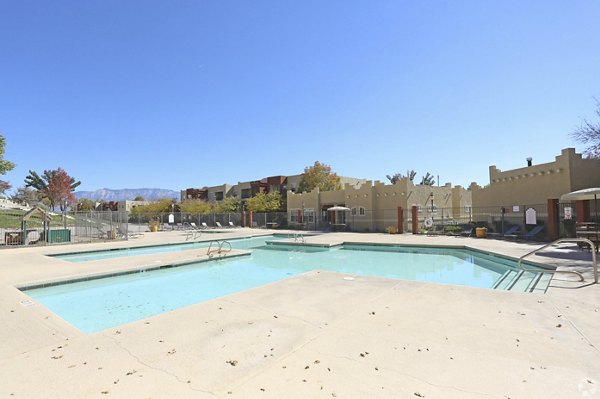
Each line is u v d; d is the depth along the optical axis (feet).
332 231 96.68
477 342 13.43
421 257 50.08
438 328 15.11
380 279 26.45
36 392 10.05
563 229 55.83
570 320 15.92
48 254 48.47
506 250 44.09
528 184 65.82
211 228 121.29
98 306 25.91
